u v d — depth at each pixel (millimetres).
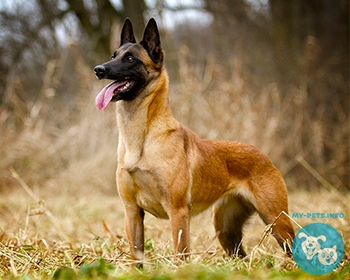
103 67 4969
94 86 11492
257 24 16391
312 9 16156
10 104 13602
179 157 4793
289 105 13234
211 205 5406
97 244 5801
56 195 10781
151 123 4844
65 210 9086
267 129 11508
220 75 12594
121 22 15648
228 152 5500
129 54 5062
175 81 13930
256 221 7684
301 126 12883
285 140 12375
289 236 5371
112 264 4395
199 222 7938
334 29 16000
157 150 4754
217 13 16469
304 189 12312
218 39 16641
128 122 4879
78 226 7617
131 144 4840
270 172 5531
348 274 3859
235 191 5508
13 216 7719
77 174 11148
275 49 15625
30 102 14258
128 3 15281
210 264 4457
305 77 14406
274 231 5395
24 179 11266
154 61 5113
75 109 13078
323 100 14391
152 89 4988
